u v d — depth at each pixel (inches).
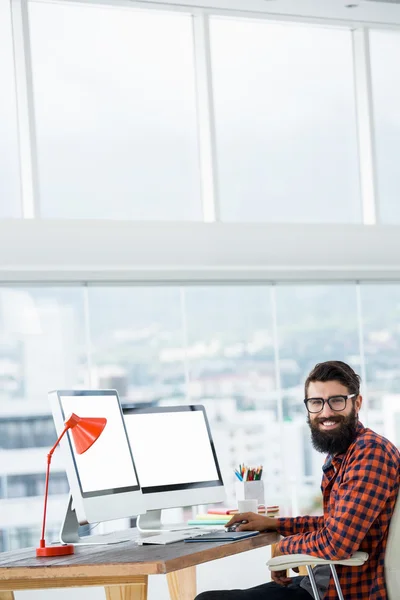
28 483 282.2
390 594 121.4
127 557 116.1
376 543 126.2
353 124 329.4
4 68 285.4
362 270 329.7
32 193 281.0
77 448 128.1
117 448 141.9
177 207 303.1
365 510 122.3
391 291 334.6
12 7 286.8
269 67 320.5
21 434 282.2
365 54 328.8
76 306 291.4
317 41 327.9
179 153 305.7
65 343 289.3
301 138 322.0
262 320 315.6
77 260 282.2
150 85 304.3
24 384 283.6
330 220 322.7
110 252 286.7
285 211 316.8
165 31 308.5
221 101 312.0
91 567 111.7
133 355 297.1
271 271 317.1
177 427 157.2
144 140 301.4
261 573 259.1
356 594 126.4
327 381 131.8
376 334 331.3
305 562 122.6
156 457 152.1
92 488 133.8
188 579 187.2
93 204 292.7
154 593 238.8
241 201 311.1
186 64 310.2
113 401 145.5
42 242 277.7
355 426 132.1
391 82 335.0
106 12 301.1
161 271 302.2
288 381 316.8
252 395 311.9
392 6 312.7
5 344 282.5
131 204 297.3
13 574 114.7
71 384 288.5
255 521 139.3
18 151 283.9
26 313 285.3
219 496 159.0
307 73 325.4
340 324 326.0
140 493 143.5
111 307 295.7
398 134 333.4
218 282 311.1
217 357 308.3
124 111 299.9
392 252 325.1
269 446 312.5
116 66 300.7
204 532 140.6
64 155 290.7
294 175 319.6
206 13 309.0
